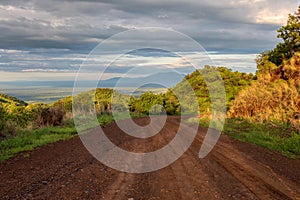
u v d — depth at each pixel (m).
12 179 7.34
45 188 6.66
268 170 8.39
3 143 12.32
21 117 18.08
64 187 6.75
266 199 6.06
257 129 17.48
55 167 8.59
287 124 17.31
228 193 6.43
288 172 8.16
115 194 6.38
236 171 8.31
